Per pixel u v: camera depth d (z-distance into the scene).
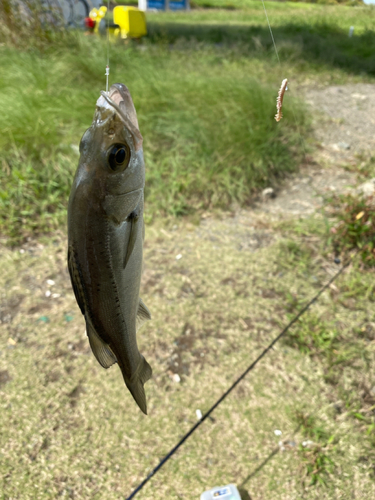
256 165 1.12
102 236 0.22
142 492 0.49
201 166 1.09
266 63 2.16
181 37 2.74
